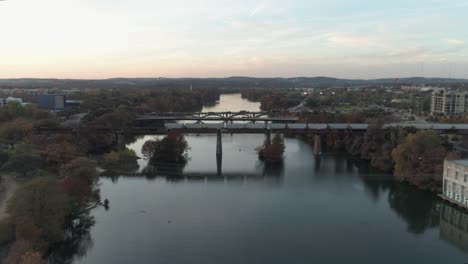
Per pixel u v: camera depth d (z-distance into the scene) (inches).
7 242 4503.0
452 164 6653.5
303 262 4670.3
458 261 4768.7
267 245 5093.5
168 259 4699.8
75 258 4717.0
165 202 6688.0
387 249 5054.1
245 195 7130.9
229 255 4815.5
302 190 7455.7
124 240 5206.7
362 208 6496.1
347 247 5078.7
